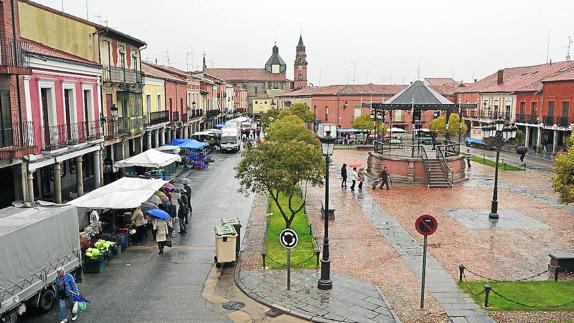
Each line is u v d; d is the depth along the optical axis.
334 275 14.32
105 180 29.05
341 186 29.78
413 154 32.44
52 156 20.08
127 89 30.41
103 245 15.46
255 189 17.80
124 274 14.64
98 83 25.48
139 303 12.48
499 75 63.41
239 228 16.23
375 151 34.88
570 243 17.72
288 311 11.90
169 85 42.25
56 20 24.11
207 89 63.69
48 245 11.82
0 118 16.61
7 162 16.84
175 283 13.89
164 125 39.94
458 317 11.49
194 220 21.50
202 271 14.90
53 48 23.50
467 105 32.97
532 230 19.53
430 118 71.81
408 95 33.72
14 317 10.58
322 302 12.41
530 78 57.56
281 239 13.14
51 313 11.88
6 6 16.67
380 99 70.94
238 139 52.72
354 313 11.78
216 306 12.33
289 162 17.12
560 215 22.19
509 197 26.48
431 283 13.67
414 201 25.30
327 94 72.50
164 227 16.64
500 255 16.28
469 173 35.56
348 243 17.62
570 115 44.25
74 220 13.16
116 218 18.91
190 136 52.12
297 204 24.62
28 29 22.66
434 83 95.62
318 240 17.98
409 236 18.58
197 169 38.03
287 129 30.97
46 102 20.38
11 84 17.20
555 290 13.06
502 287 13.27
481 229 19.66
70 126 22.22
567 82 44.56
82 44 25.61
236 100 104.94
